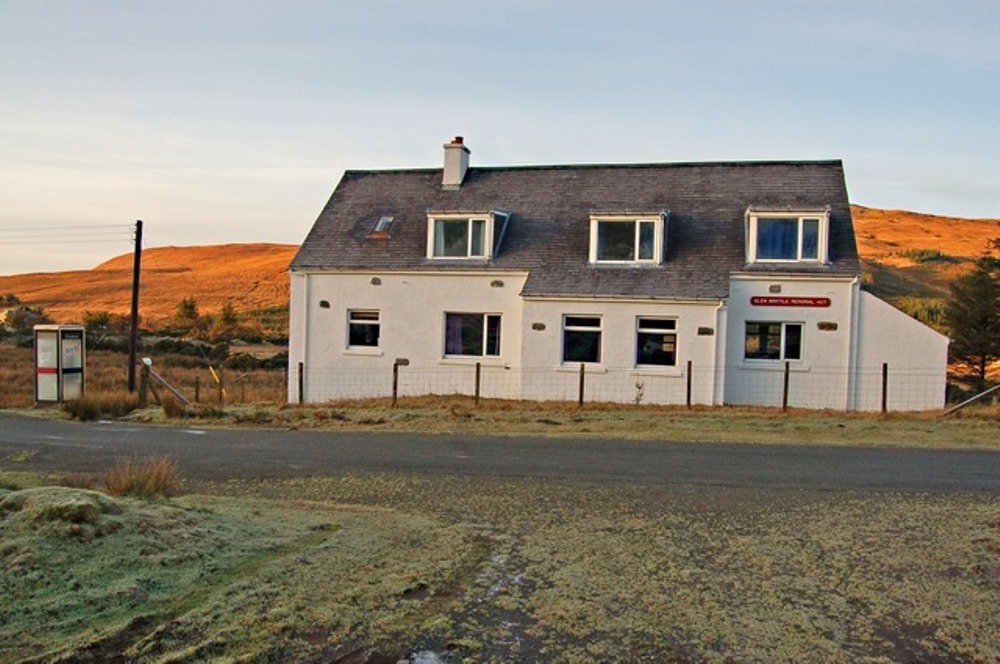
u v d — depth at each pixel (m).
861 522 8.62
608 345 23.53
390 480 11.03
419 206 27.62
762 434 15.77
